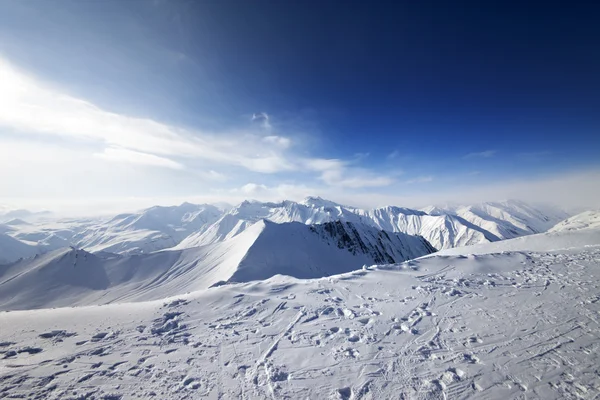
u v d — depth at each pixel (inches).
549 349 339.3
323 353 351.9
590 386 272.7
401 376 300.8
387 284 625.0
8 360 341.4
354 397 272.8
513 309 460.4
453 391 273.9
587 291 525.7
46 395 281.1
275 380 301.9
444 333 390.9
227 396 279.4
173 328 438.0
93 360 344.5
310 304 521.3
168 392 286.0
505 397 263.1
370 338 384.8
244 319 466.0
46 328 438.0
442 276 677.9
